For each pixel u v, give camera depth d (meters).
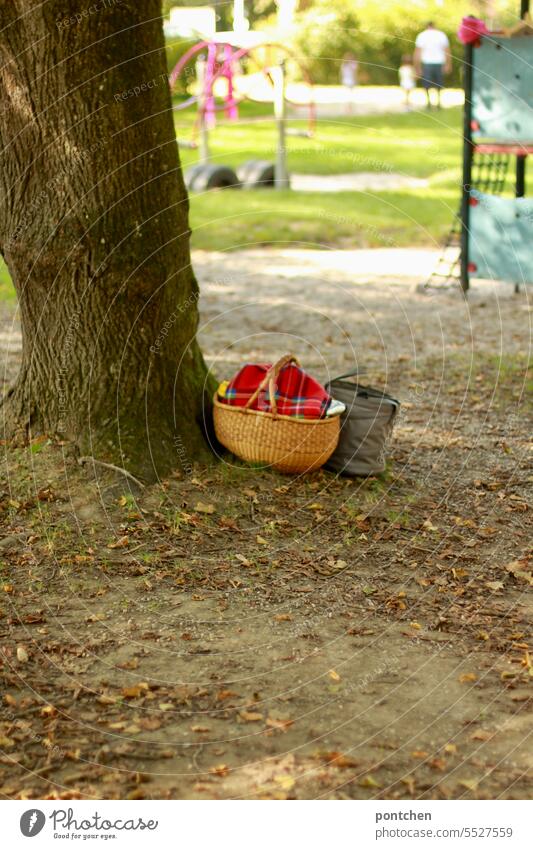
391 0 25.69
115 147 4.85
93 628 3.88
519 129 10.23
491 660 3.75
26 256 5.01
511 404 6.95
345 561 4.52
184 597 4.14
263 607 4.10
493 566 4.53
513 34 10.26
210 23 21.34
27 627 3.86
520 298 10.50
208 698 3.45
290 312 9.70
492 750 3.22
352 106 23.75
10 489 4.85
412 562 4.54
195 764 3.11
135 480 4.91
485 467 5.75
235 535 4.68
